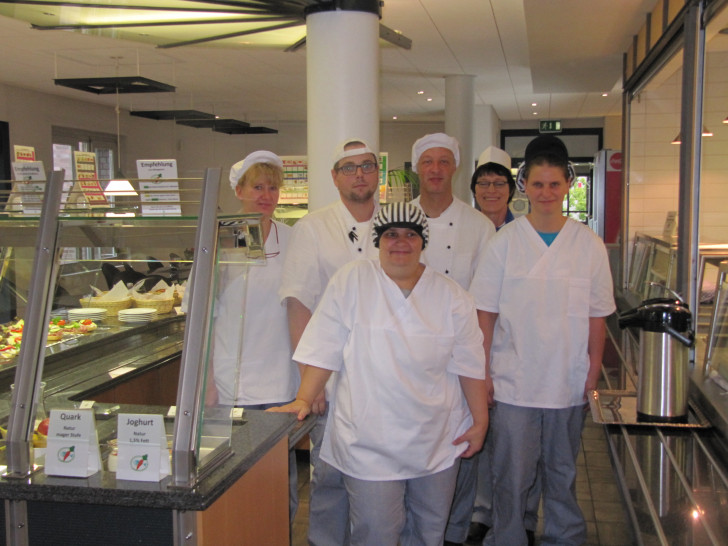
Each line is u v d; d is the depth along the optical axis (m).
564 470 2.63
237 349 1.71
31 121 10.93
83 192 1.83
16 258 2.08
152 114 10.16
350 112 4.13
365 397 1.97
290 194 6.02
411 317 1.96
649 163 6.27
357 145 2.54
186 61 8.69
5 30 6.96
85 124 12.31
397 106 13.16
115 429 1.75
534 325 2.52
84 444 1.54
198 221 1.58
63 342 2.04
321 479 2.26
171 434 1.63
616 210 8.93
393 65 9.16
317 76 4.16
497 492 2.64
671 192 6.23
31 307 1.65
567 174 2.52
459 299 2.04
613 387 3.58
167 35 5.08
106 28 4.84
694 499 2.03
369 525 1.99
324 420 2.46
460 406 2.13
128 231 1.71
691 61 3.50
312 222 2.60
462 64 9.07
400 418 1.96
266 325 2.57
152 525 1.49
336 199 4.20
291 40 5.38
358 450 1.99
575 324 2.53
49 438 1.55
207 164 16.02
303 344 2.04
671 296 3.58
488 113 13.02
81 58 8.44
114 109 13.10
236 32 4.95
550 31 5.83
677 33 4.02
